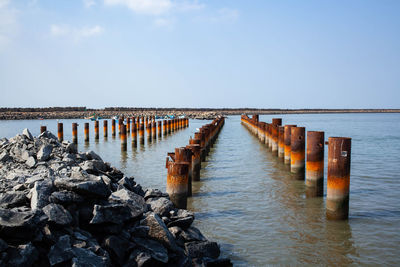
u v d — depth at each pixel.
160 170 17.58
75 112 112.88
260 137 31.41
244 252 7.78
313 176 11.94
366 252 7.80
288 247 8.04
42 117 91.25
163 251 6.32
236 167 18.48
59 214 5.95
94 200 6.81
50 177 8.23
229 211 10.64
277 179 15.21
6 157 11.21
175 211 8.39
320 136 11.81
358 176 15.84
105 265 5.44
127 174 16.47
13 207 6.48
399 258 7.53
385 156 22.39
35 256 5.19
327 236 8.67
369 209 10.80
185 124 56.19
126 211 6.72
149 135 33.62
